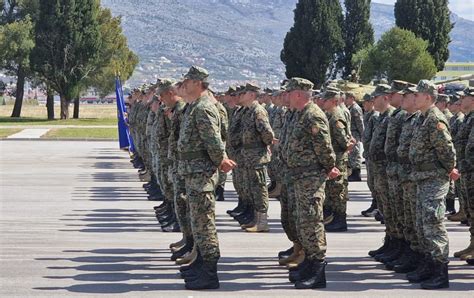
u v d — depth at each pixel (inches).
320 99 607.5
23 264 490.0
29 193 872.9
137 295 410.9
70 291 418.6
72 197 840.3
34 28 2886.3
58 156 1413.6
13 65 3218.5
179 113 482.9
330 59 2972.4
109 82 3041.3
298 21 2987.2
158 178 636.1
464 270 485.1
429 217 434.3
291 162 433.1
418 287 435.8
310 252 431.2
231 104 695.7
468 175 522.9
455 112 637.9
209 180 425.1
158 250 541.3
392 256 499.5
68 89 2859.3
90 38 2812.5
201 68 426.3
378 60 2748.5
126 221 674.8
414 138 441.1
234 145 677.3
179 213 495.8
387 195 519.2
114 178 1045.8
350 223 683.4
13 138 1887.3
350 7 3068.4
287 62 3024.1
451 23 2940.5
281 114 767.1
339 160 627.5
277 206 788.6
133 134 1066.1
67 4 2770.7
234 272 470.9
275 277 457.4
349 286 436.8
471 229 519.5
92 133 2046.0
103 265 489.1
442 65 2938.0
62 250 537.6
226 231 630.5
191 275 442.3
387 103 550.0
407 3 2913.4
